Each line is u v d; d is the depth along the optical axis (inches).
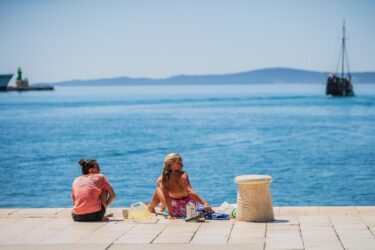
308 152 1704.0
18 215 529.0
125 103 5925.2
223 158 1573.6
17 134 2432.3
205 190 1065.5
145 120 3280.0
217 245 404.5
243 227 461.7
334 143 1974.7
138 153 1717.5
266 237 424.8
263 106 5027.1
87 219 496.1
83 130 2613.2
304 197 995.9
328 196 1002.7
